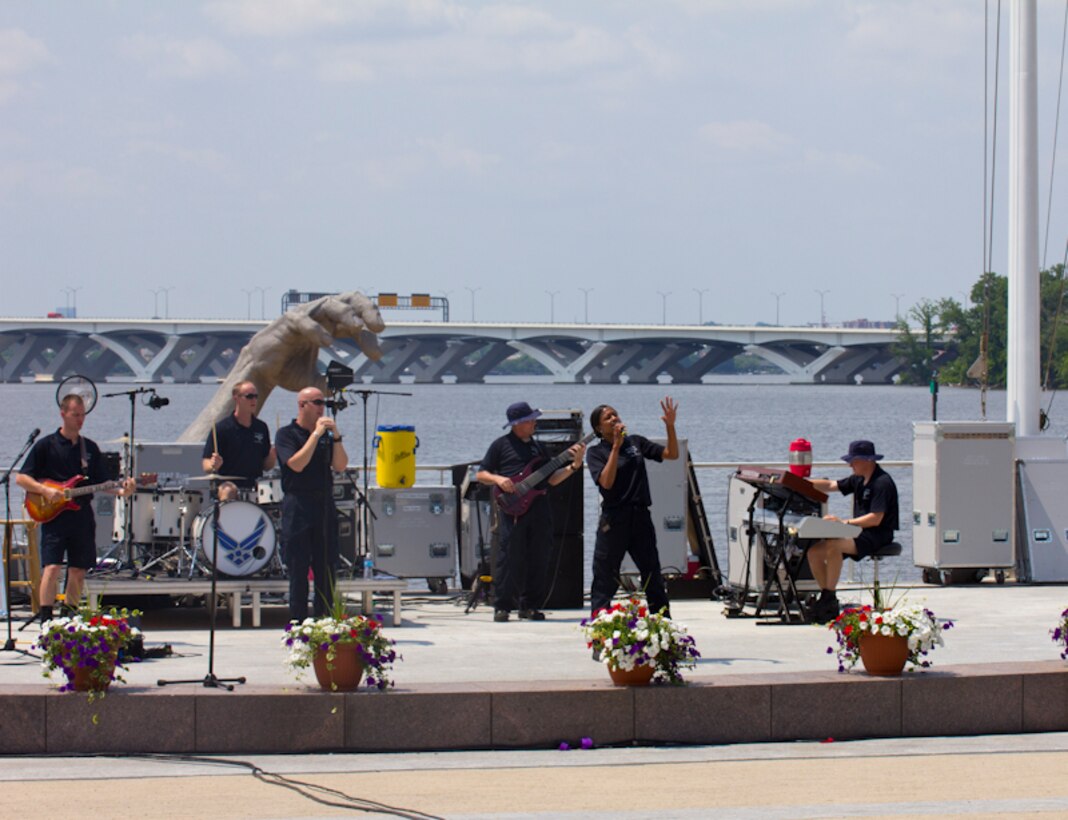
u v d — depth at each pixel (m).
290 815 8.50
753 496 16.58
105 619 10.39
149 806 8.70
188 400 146.62
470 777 9.49
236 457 15.98
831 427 100.56
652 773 9.61
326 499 14.38
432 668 12.38
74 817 8.43
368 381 195.12
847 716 10.70
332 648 10.30
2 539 16.70
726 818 8.43
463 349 174.50
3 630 14.75
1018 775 9.55
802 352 181.38
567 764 9.88
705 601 17.56
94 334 156.25
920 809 8.64
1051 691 11.02
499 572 15.87
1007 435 18.83
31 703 10.09
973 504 18.75
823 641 14.00
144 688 10.48
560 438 17.12
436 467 19.25
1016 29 19.83
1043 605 16.80
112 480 14.81
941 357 174.38
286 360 21.34
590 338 163.00
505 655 13.16
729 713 10.57
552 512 17.05
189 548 15.88
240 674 11.83
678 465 17.83
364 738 10.23
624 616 10.67
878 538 15.21
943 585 18.89
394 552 18.53
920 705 10.80
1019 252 19.83
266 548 15.20
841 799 8.90
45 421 101.31
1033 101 19.80
